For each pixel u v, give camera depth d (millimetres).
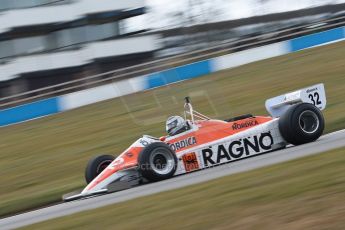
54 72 121188
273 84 78125
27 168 55906
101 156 38125
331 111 55188
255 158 36469
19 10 121000
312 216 20422
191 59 102188
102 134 65500
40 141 68875
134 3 132500
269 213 21812
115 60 127625
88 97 91812
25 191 45719
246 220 21547
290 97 40438
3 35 119125
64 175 49344
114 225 24672
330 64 85250
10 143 71375
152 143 35219
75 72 123625
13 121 87438
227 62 99312
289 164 30781
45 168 54125
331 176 25484
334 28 113250
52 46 123750
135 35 130000
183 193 28906
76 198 35719
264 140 37938
